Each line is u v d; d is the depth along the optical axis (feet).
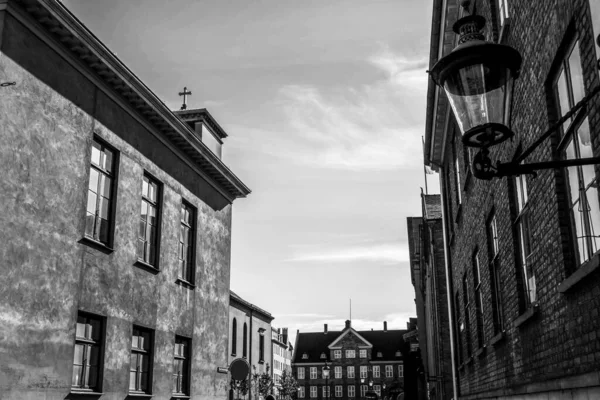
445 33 38.47
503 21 25.81
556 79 18.75
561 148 18.65
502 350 29.71
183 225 63.31
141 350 52.44
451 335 53.11
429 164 59.52
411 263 122.62
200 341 64.28
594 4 14.67
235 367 62.28
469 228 41.50
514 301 26.12
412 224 124.36
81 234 43.73
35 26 40.01
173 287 58.70
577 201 17.37
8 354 35.88
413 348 129.29
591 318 15.78
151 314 53.78
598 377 14.82
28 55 39.70
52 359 39.52
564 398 18.12
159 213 57.21
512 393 26.53
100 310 45.68
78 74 44.80
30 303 38.06
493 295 32.91
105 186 48.42
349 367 349.82
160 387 54.49
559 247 18.47
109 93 48.47
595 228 15.93
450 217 55.06
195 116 71.82
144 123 54.08
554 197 18.75
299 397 350.43
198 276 65.00
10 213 36.94
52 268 40.34
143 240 54.24
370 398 134.41
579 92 16.71
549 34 18.60
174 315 58.44
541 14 19.42
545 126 19.47
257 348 155.94
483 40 12.50
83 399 42.80
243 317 146.20
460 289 49.08
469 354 45.60
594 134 15.26
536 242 21.61
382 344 355.97
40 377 38.34
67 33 41.73
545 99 19.33
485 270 34.27
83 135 44.88
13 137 37.70
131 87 49.29
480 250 36.37
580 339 16.75
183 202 63.41
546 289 20.33
